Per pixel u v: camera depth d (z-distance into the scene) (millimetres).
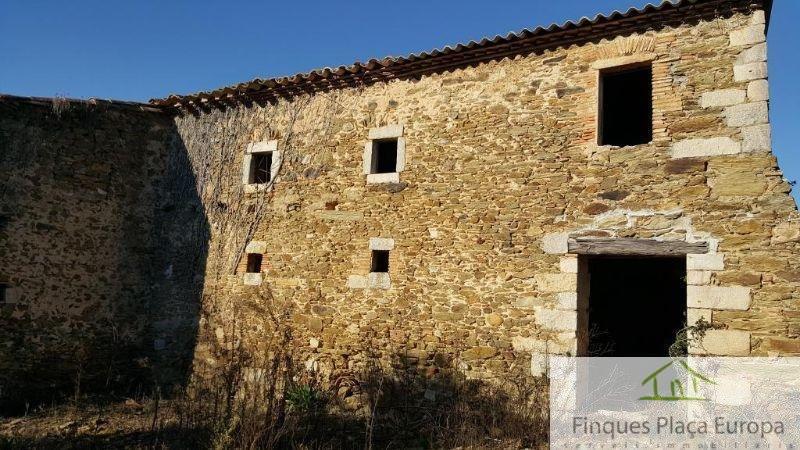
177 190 9953
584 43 7117
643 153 6562
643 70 6992
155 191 10070
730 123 6195
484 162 7484
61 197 9008
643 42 6750
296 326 8414
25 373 8438
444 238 7574
